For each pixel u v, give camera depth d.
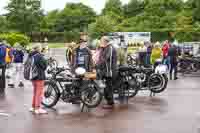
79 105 11.95
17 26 71.00
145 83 13.98
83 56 11.74
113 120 9.85
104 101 12.64
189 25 55.69
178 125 9.29
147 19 62.31
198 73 23.27
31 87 16.02
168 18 59.56
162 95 14.13
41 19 74.81
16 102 12.50
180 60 23.31
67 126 9.20
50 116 10.35
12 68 17.11
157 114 10.61
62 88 11.46
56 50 53.59
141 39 36.31
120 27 62.31
